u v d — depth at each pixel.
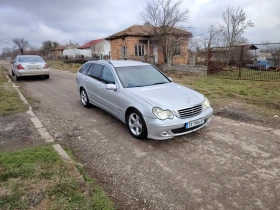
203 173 3.32
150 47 24.03
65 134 4.73
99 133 4.82
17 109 6.39
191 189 2.96
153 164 3.58
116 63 5.73
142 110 4.19
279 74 13.70
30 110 6.34
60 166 3.26
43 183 2.86
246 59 17.28
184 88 5.08
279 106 6.70
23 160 3.39
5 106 6.64
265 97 7.93
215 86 10.28
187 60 24.14
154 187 3.01
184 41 21.78
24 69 12.09
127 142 4.38
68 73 16.98
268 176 3.22
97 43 48.25
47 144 4.13
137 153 3.95
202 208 2.62
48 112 6.29
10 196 2.61
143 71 5.61
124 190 2.95
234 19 30.16
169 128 3.97
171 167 3.49
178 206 2.66
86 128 5.09
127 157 3.81
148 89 4.80
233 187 2.99
